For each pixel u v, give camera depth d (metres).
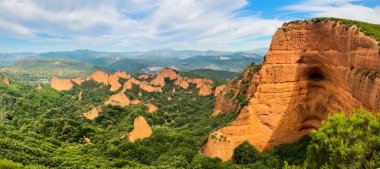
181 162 58.03
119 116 126.06
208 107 117.62
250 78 80.44
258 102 57.88
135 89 173.12
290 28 56.25
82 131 98.06
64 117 121.50
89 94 174.62
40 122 106.50
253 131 57.22
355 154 27.66
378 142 27.88
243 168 50.66
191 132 78.50
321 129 32.62
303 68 55.88
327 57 51.41
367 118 31.38
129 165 63.34
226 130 57.84
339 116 32.66
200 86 175.00
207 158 55.72
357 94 43.53
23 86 192.62
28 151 69.38
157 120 118.88
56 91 181.00
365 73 41.94
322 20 52.25
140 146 71.88
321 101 54.78
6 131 89.00
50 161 66.44
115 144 78.00
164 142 74.00
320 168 29.97
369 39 42.00
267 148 57.06
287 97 56.75
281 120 56.94
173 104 147.25
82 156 72.88
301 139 56.03
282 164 51.62
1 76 190.88
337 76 49.16
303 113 56.88
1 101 150.25
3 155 64.06
